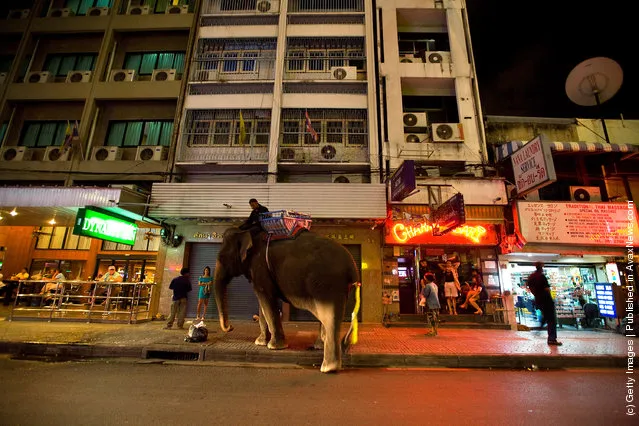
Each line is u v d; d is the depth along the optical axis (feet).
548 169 28.45
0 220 41.27
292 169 39.50
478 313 34.86
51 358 20.67
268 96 41.57
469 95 40.81
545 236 32.91
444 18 45.62
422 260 36.73
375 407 12.67
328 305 17.52
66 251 51.78
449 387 15.52
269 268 20.53
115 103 43.83
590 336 28.60
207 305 34.47
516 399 13.84
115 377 16.35
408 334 28.71
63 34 46.60
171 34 46.50
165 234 38.22
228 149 40.60
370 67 41.81
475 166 37.17
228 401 13.10
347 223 36.65
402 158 38.32
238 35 44.06
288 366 19.22
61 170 39.75
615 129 40.55
